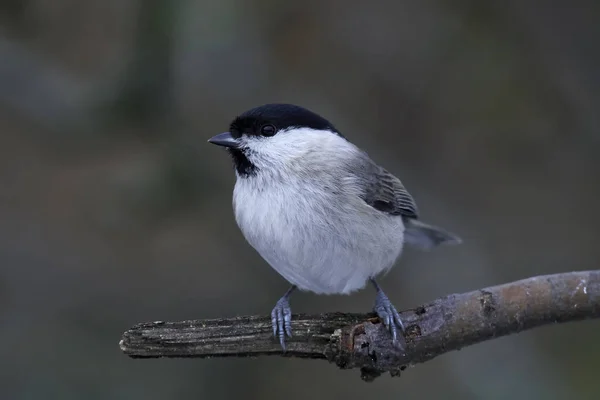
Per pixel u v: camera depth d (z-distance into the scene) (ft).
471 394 33.81
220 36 33.78
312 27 38.11
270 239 22.76
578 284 19.93
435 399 34.17
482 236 38.22
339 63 38.52
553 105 38.88
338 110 38.17
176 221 36.60
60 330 33.50
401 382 34.76
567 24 38.86
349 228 22.39
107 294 35.01
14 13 35.88
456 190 38.81
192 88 36.42
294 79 38.04
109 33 36.99
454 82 38.83
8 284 34.53
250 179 23.20
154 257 36.37
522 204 38.73
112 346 33.32
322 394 34.06
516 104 38.88
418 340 19.70
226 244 36.65
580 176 38.99
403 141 38.81
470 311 19.86
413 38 38.73
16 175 37.04
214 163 36.04
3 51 34.37
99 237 36.42
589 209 38.60
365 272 23.40
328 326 20.17
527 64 38.78
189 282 35.68
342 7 38.32
